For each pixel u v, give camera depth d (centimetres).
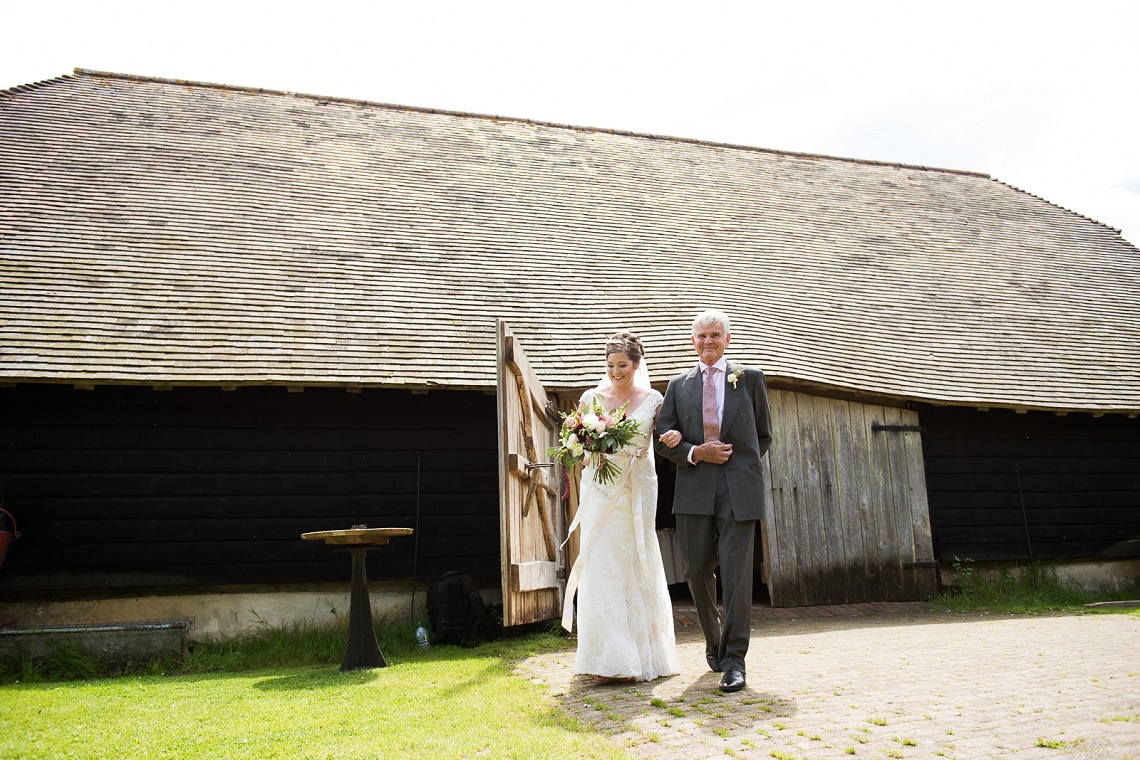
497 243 1035
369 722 383
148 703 458
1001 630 648
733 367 461
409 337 843
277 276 888
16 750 350
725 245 1153
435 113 1371
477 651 657
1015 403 959
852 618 809
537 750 319
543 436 696
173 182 1005
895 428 961
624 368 477
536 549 627
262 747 344
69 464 760
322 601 802
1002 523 1002
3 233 848
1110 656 480
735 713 368
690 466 450
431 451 854
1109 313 1215
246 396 818
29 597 738
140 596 759
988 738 311
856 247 1242
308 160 1130
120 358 739
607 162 1349
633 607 455
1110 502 1059
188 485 784
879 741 315
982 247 1342
